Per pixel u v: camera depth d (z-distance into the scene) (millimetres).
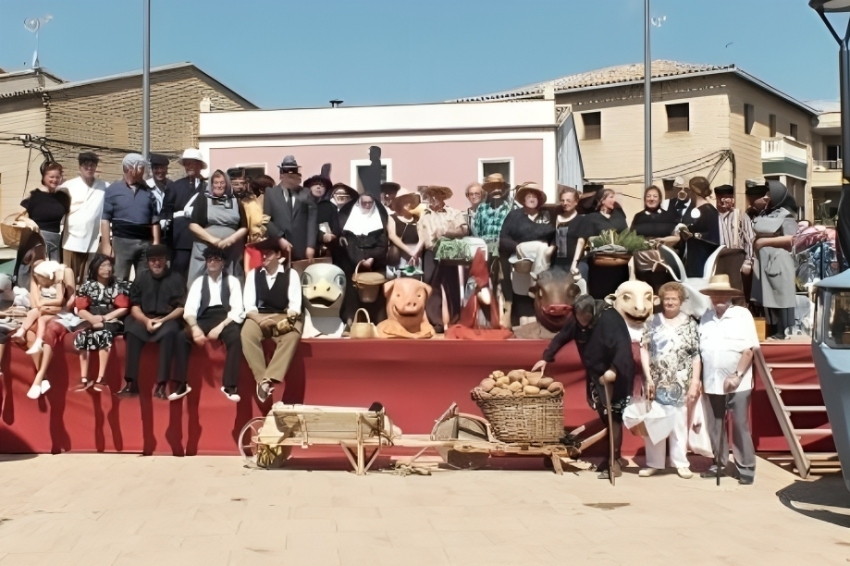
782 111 43312
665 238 11070
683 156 39281
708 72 38594
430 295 10781
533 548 6484
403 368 9812
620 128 40375
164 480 8672
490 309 10312
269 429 9133
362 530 6906
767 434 9922
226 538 6656
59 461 9539
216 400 9844
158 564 6051
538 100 22719
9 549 6383
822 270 13664
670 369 8883
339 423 8969
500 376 9211
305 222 10594
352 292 10508
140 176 10672
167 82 33469
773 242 11070
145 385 9875
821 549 6543
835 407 7215
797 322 11859
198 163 10609
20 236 10477
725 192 11227
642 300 9344
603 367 8805
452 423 9383
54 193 10812
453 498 8008
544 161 22672
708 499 8133
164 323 9602
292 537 6695
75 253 10805
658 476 9047
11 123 30516
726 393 8672
